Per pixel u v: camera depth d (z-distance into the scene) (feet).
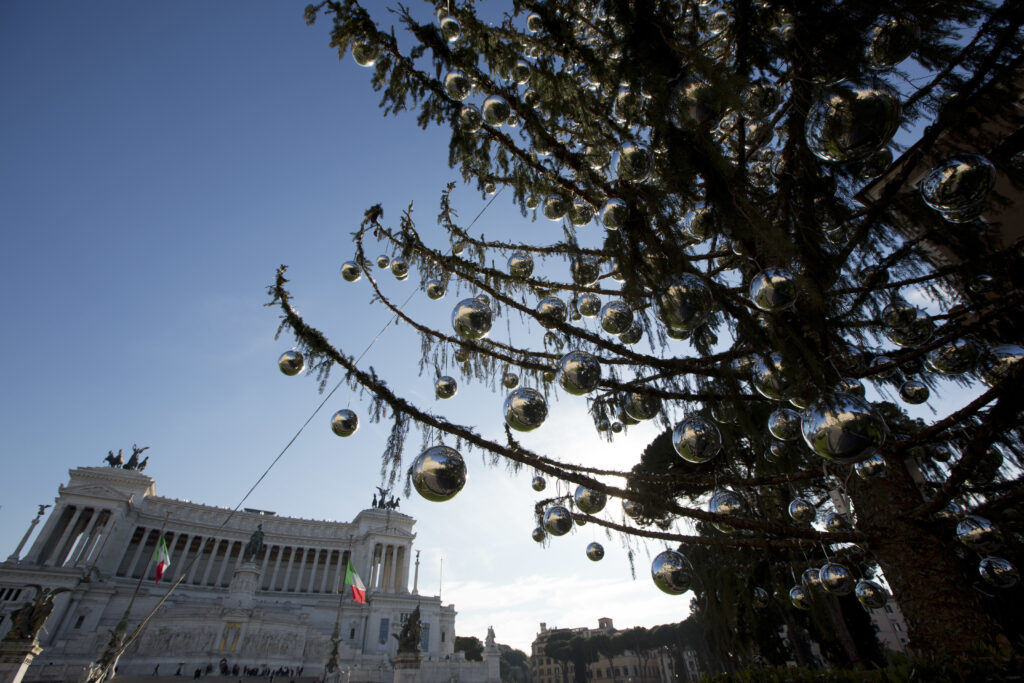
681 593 11.28
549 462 12.12
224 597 144.46
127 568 165.58
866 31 7.10
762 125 10.60
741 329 7.77
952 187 7.48
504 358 13.88
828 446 7.02
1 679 43.21
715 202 7.19
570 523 12.89
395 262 15.34
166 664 108.06
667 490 13.23
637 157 8.13
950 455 15.74
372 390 10.44
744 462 13.00
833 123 6.44
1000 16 7.37
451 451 8.79
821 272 8.02
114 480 172.04
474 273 14.29
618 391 11.96
